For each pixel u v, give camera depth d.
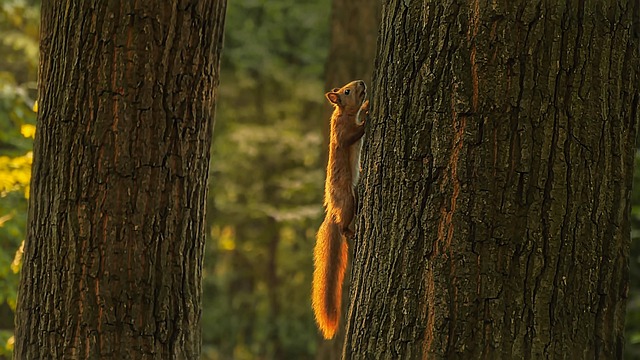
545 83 7.02
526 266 7.06
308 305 36.66
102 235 9.52
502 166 7.07
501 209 7.07
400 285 7.43
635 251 24.30
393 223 7.51
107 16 9.53
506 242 7.07
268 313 36.81
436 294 7.24
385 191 7.59
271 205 34.97
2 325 25.88
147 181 9.63
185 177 9.89
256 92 37.09
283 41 37.34
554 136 7.04
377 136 7.74
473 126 7.12
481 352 7.09
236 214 34.94
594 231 7.13
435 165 7.27
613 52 7.13
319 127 37.19
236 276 37.84
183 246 9.90
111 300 9.51
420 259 7.34
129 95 9.55
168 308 9.77
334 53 19.61
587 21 7.05
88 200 9.53
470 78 7.14
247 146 34.84
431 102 7.30
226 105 36.53
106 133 9.52
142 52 9.58
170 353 9.77
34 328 9.66
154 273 9.69
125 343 9.53
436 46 7.29
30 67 27.02
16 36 26.75
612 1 7.12
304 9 37.03
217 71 10.29
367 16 19.38
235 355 36.41
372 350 7.57
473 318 7.13
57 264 9.57
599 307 7.18
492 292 7.09
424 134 7.33
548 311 7.07
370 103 7.96
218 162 35.06
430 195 7.30
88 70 9.53
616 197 7.21
